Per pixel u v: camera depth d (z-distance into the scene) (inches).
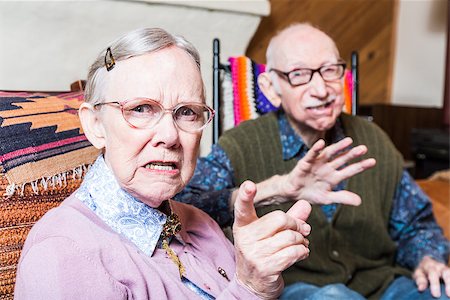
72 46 63.8
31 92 42.5
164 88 26.8
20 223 32.6
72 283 23.7
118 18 65.2
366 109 102.0
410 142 101.5
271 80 50.9
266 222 25.6
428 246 49.5
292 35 48.9
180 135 27.8
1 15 57.8
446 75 103.7
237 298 26.5
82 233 26.1
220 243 34.9
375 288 48.1
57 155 35.9
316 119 47.6
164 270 28.3
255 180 48.9
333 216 47.5
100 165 29.1
